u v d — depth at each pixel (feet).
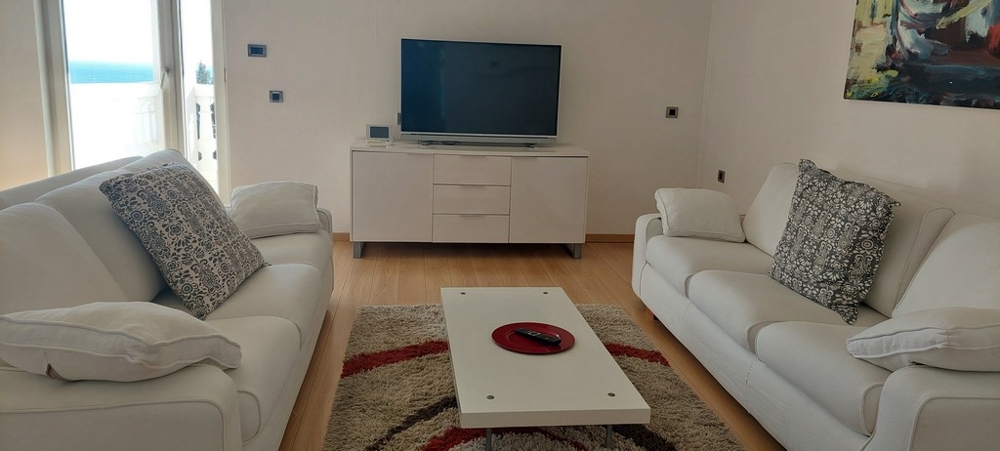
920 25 10.34
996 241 7.40
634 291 13.03
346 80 16.66
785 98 14.14
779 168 12.23
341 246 16.84
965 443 5.77
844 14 12.21
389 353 10.23
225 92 16.79
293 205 11.30
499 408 6.65
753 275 10.09
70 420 4.94
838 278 8.85
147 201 7.69
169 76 16.56
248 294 8.22
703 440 8.14
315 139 16.88
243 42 16.24
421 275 14.62
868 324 8.52
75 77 16.31
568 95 17.40
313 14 16.28
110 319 5.14
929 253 8.34
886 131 11.18
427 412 8.51
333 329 11.35
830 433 6.82
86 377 5.12
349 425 8.14
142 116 16.69
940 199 9.89
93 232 7.36
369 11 16.42
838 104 12.41
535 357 7.88
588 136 17.69
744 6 15.87
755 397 8.29
